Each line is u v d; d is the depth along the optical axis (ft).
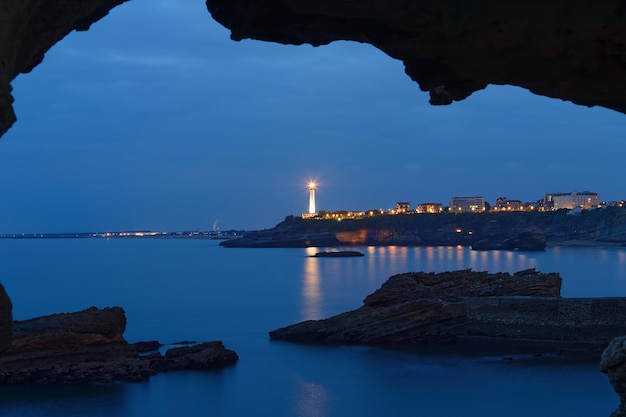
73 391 130.82
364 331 188.85
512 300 183.11
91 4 26.81
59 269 618.85
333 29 31.04
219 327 240.94
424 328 185.37
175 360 153.89
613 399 130.52
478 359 163.84
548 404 128.47
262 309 301.22
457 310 186.50
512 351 170.19
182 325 247.29
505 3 27.78
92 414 119.96
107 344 146.72
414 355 170.91
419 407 130.21
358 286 417.49
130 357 148.77
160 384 141.08
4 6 21.33
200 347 163.94
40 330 140.67
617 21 28.35
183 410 125.08
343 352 177.88
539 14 28.30
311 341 193.57
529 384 141.59
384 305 198.29
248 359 171.01
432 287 198.70
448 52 31.19
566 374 148.46
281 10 29.68
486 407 128.26
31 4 23.16
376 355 172.65
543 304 180.24
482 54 31.24
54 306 326.44
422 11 27.96
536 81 34.37
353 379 150.51
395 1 27.53
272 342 196.24
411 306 189.78
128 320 264.72
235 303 326.65
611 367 52.08
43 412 119.03
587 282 435.12
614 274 500.33
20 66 25.91
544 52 30.55
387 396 136.98
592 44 30.14
